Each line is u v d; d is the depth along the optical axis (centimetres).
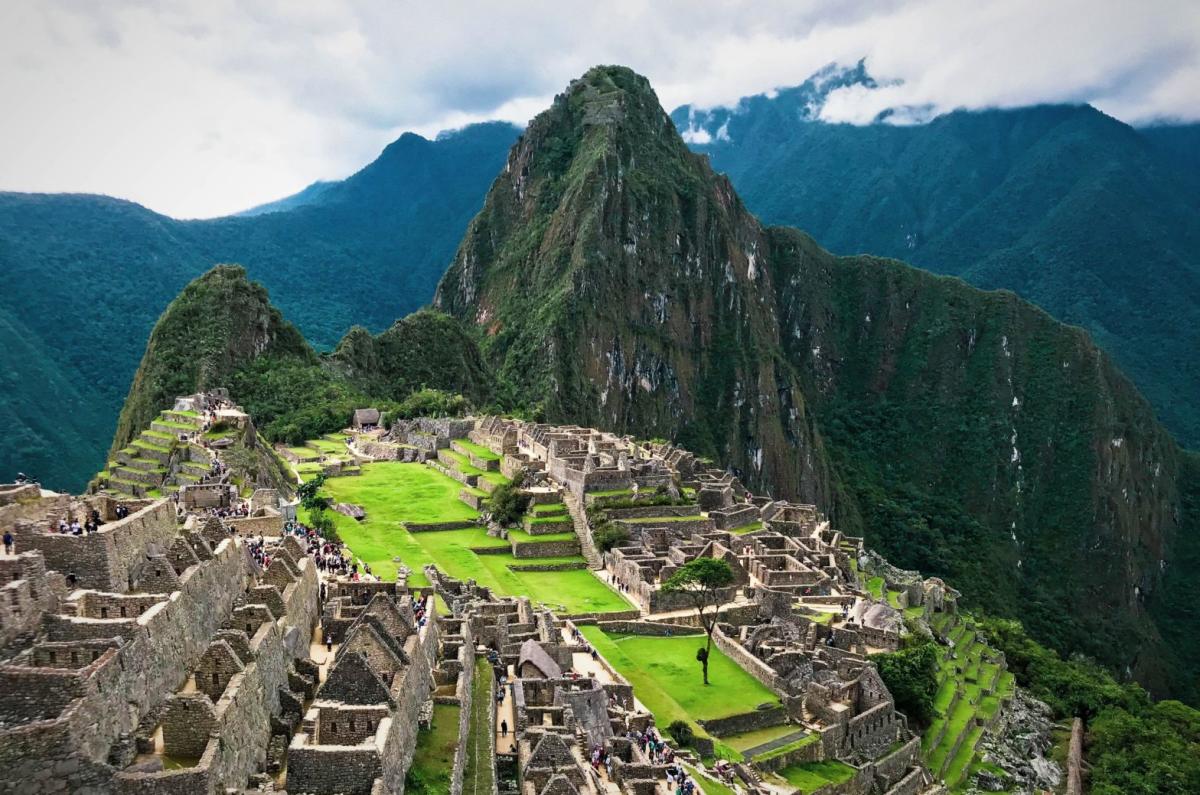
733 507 14150
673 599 10094
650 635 9756
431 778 4247
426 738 4647
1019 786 9806
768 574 10969
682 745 7281
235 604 4734
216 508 7425
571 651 8031
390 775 3834
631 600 10381
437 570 8600
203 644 4181
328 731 3941
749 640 9369
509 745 5503
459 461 16050
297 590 5153
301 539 7256
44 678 3064
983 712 11050
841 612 10400
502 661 6781
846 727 8300
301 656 4891
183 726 3356
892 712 8888
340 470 15562
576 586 10906
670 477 13862
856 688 8812
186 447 11075
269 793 3481
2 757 2888
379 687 4222
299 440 19875
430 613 5997
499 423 18388
